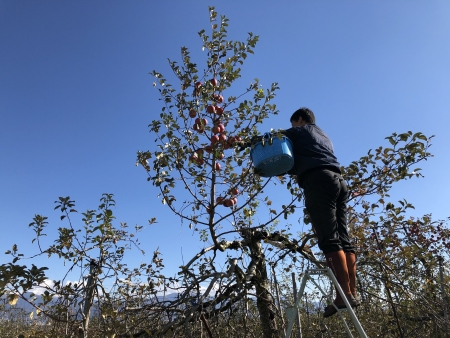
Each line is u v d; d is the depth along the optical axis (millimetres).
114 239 4145
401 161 3992
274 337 3686
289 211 3992
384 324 4336
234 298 3287
